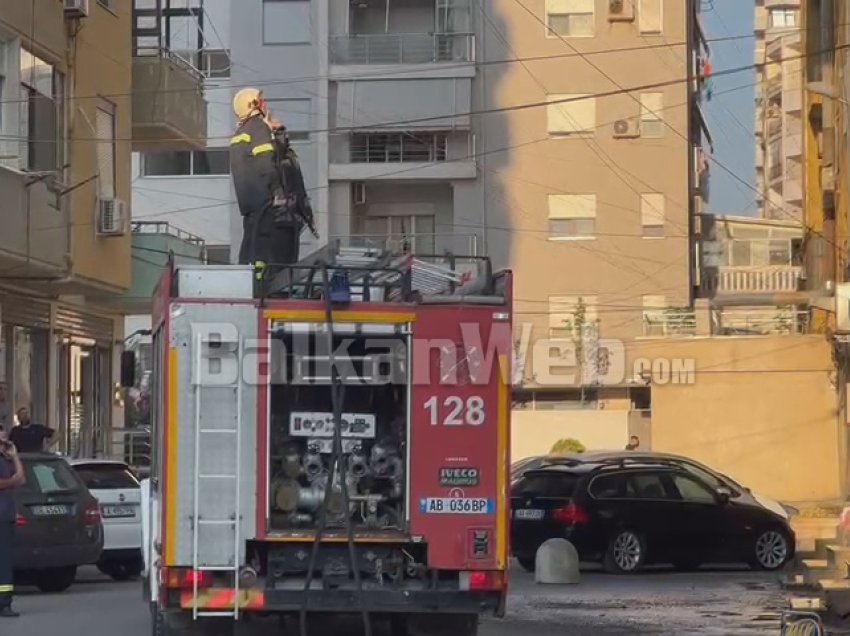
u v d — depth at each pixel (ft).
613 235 160.35
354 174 157.69
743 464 134.10
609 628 48.08
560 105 161.07
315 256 37.50
